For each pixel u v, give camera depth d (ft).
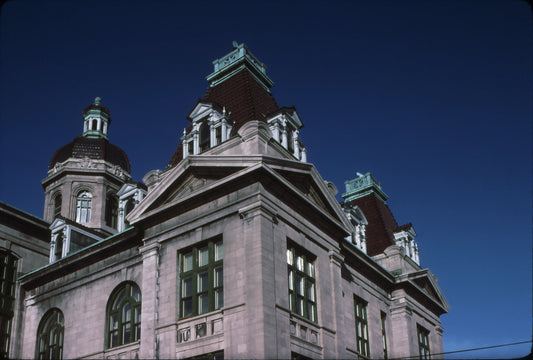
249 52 131.44
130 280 105.91
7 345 118.73
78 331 110.83
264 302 83.41
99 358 103.55
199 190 96.58
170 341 91.04
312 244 101.76
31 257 131.03
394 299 134.00
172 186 101.40
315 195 107.45
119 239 109.19
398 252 140.15
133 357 98.07
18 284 124.98
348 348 107.04
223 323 86.28
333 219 107.45
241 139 101.40
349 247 117.08
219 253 93.56
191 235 96.84
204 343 87.15
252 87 124.06
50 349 115.75
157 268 98.63
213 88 131.44
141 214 103.50
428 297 142.41
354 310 116.57
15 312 122.01
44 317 119.65
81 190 176.24
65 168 176.35
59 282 119.44
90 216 173.58
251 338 81.97
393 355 127.65
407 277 133.39
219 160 95.76
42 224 134.51
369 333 119.85
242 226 90.74
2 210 126.00
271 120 111.24
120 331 104.42
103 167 180.65
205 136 111.96
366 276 125.59
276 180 93.50
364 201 165.07
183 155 112.68
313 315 97.30
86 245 135.74
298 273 96.68
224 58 134.31
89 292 112.57
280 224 93.86
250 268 86.43
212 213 95.20
